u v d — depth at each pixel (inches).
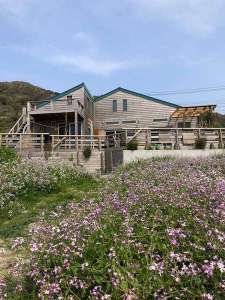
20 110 3238.2
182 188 289.4
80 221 228.1
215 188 277.9
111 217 230.7
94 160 932.0
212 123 1502.2
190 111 1379.2
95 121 1498.5
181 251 187.2
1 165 654.5
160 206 250.1
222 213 214.7
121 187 411.2
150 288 162.7
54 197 519.2
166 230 202.8
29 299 191.6
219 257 176.7
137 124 1438.2
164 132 890.1
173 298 161.0
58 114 1266.0
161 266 171.0
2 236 342.3
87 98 1421.0
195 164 572.7
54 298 174.6
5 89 3757.4
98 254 189.2
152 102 1437.0
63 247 197.3
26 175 573.6
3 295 199.0
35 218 390.9
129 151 827.4
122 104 1469.0
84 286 173.2
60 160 831.7
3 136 1051.9
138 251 188.9
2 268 251.9
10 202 468.4
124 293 162.9
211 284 163.3
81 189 576.1
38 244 207.0
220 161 579.2
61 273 181.2
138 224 220.2
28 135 1001.5
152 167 563.8
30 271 196.5
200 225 205.5
